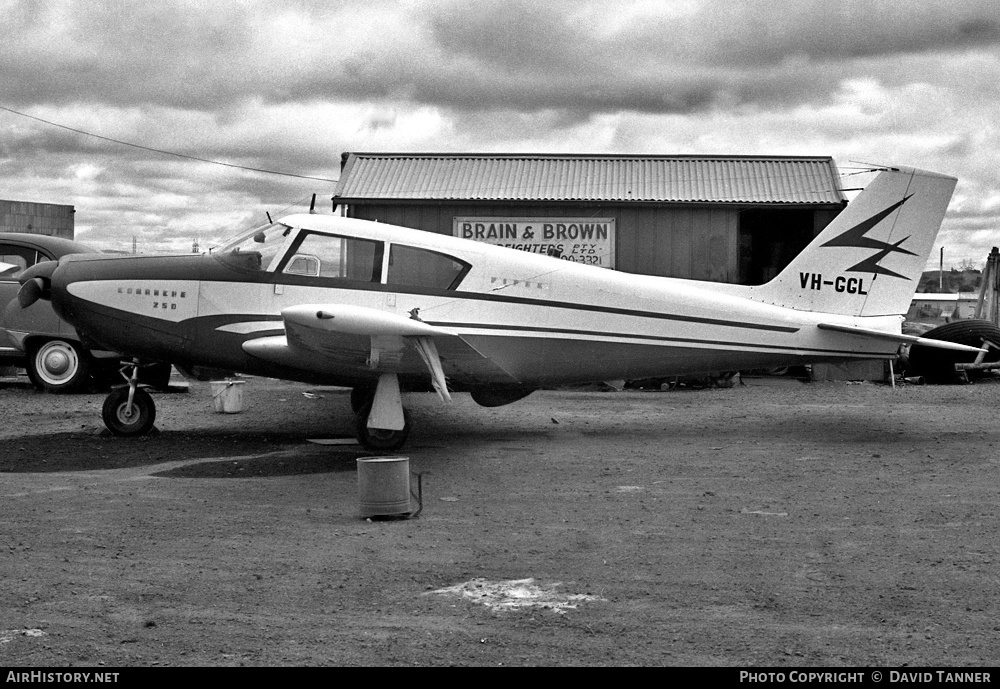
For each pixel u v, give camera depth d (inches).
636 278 458.6
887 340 469.4
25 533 266.5
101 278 429.4
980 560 239.6
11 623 195.0
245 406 572.7
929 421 514.9
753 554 246.8
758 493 326.0
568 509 301.6
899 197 471.2
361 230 432.1
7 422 492.1
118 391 446.0
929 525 277.7
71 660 175.9
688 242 738.2
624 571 231.6
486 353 435.2
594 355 450.3
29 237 625.9
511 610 203.8
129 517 286.8
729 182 763.4
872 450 418.0
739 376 716.7
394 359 397.4
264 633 190.1
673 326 454.3
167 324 426.3
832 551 249.4
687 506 305.6
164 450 410.3
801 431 478.9
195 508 300.4
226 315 425.7
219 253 435.5
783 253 853.8
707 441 445.4
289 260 428.5
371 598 211.3
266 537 264.2
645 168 790.5
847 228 470.6
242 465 376.8
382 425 410.3
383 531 271.9
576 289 445.7
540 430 482.3
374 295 427.8
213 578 225.3
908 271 474.9
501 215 741.3
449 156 804.6
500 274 438.3
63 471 362.9
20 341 611.2
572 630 191.9
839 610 203.2
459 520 286.2
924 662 175.0
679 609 204.2
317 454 403.2
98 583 221.1
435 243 435.5
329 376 428.1
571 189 753.6
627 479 352.5
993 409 569.0
